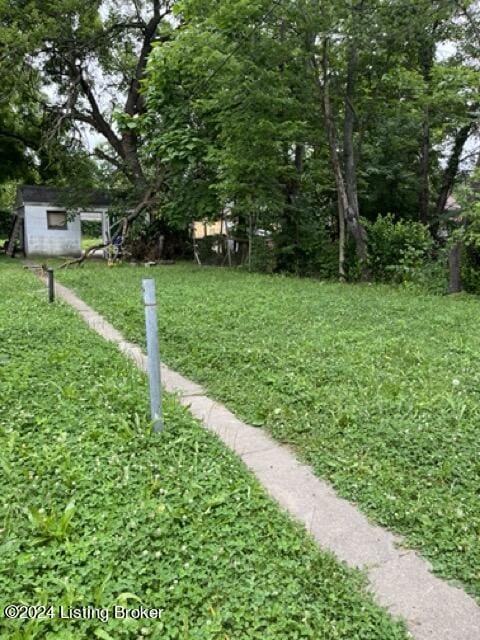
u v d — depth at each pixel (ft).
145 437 12.46
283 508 10.28
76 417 13.46
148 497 9.80
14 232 83.82
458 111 44.19
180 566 8.02
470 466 11.52
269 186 48.75
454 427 13.44
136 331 24.62
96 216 92.38
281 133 44.16
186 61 47.19
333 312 28.32
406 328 24.49
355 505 10.51
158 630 6.89
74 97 69.21
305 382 16.74
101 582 7.55
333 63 42.39
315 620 7.24
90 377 16.69
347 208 44.45
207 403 16.14
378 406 14.76
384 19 37.47
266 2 37.58
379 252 43.47
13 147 84.99
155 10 65.26
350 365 18.49
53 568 7.84
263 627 7.03
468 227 36.63
